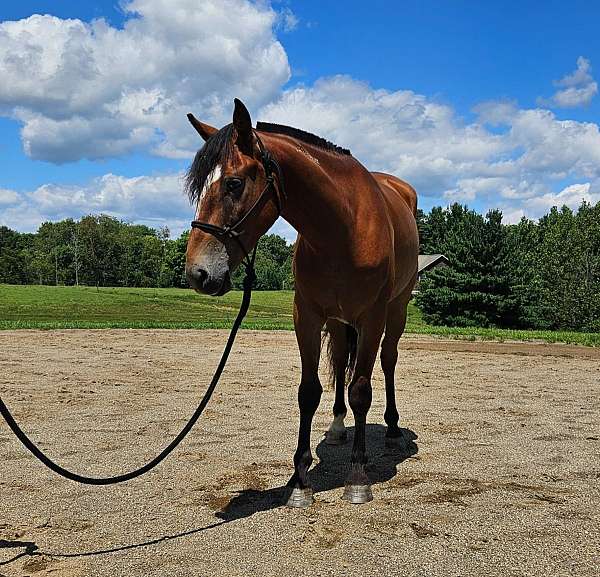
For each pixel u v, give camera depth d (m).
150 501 3.84
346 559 2.97
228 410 6.61
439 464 4.61
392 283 4.05
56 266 91.62
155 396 7.41
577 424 5.98
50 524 3.48
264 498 3.88
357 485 3.81
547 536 3.25
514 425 5.93
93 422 6.03
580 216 36.81
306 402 3.94
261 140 3.37
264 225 3.37
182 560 2.98
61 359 10.80
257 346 13.30
